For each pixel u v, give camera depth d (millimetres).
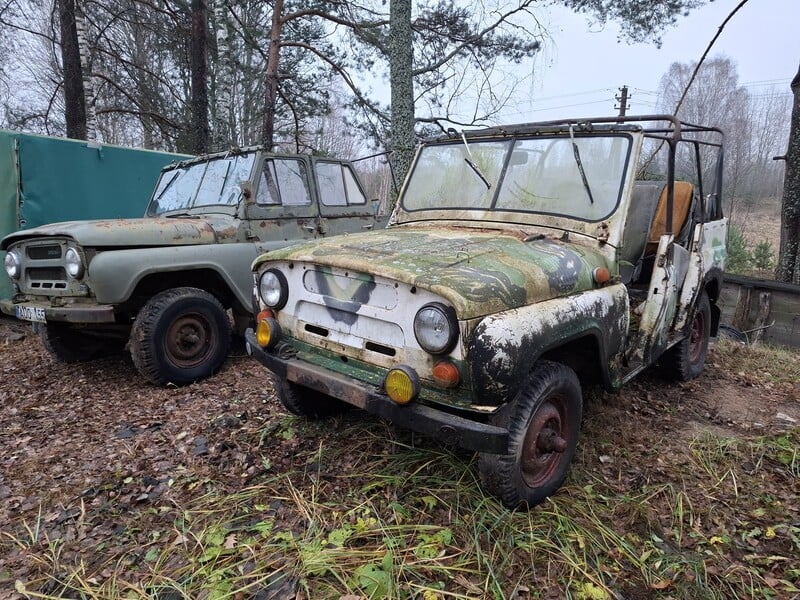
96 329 5102
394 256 2758
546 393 2709
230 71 11289
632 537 2670
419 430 2443
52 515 2900
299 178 5930
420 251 2834
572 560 2467
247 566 2439
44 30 17828
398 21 7992
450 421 2363
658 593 2342
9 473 3355
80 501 3018
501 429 2328
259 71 19500
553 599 2285
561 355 3188
